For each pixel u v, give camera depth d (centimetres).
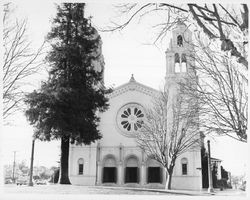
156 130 2820
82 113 2328
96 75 2558
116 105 3422
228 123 1077
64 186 2033
